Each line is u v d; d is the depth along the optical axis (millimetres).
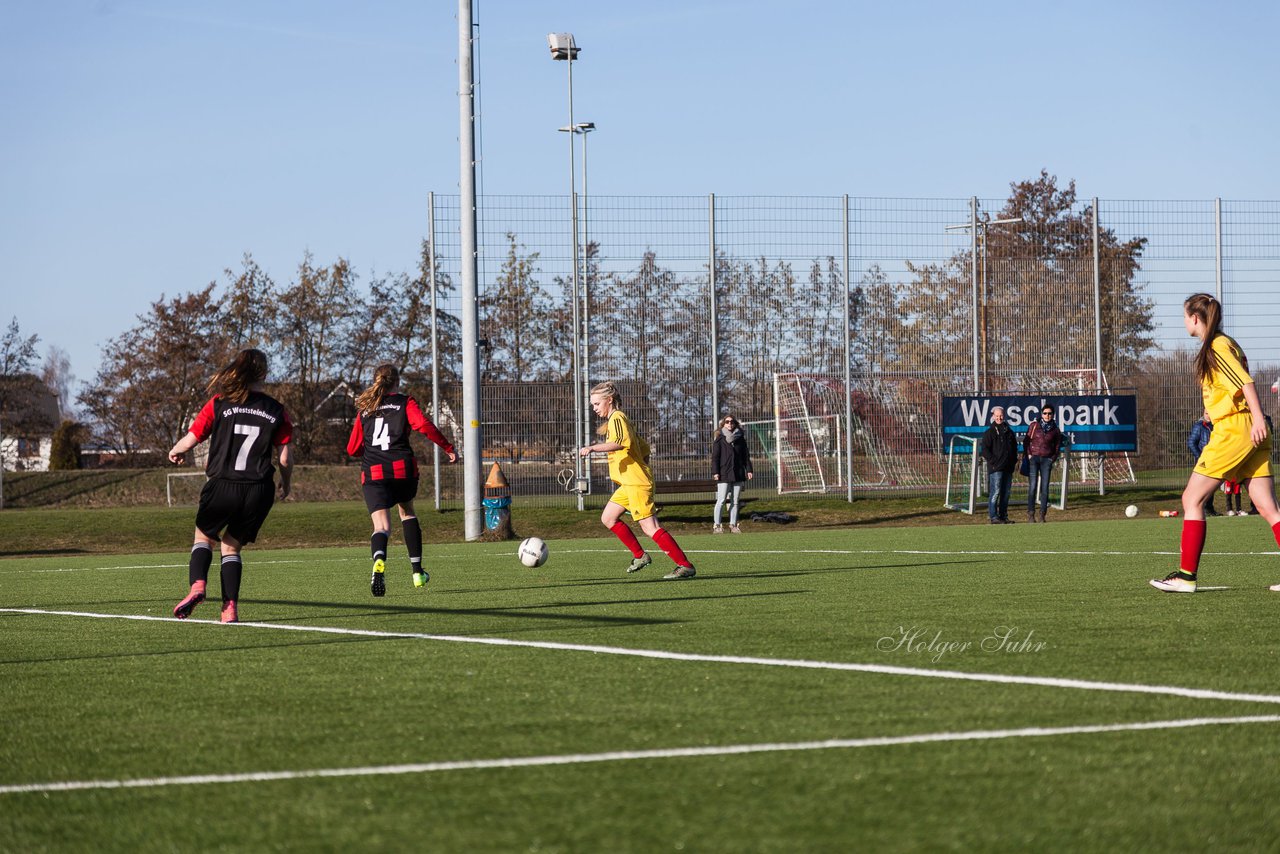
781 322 29500
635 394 28797
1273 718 5207
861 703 5633
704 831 3705
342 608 10648
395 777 4430
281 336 56844
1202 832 3656
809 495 29609
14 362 52906
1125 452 29938
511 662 7145
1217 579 11734
